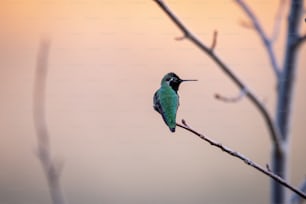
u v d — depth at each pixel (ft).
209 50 33.63
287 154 35.24
